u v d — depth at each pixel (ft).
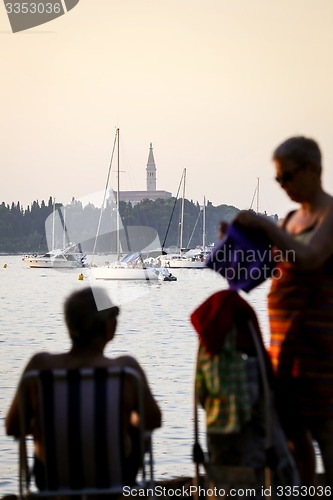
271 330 45.44
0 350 308.60
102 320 43.78
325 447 43.91
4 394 185.47
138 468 43.78
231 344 43.57
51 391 42.39
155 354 282.15
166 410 157.69
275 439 43.62
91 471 42.68
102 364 43.52
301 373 43.80
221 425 43.45
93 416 42.24
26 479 43.42
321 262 42.80
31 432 45.03
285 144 44.50
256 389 43.52
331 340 43.62
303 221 45.16
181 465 111.34
